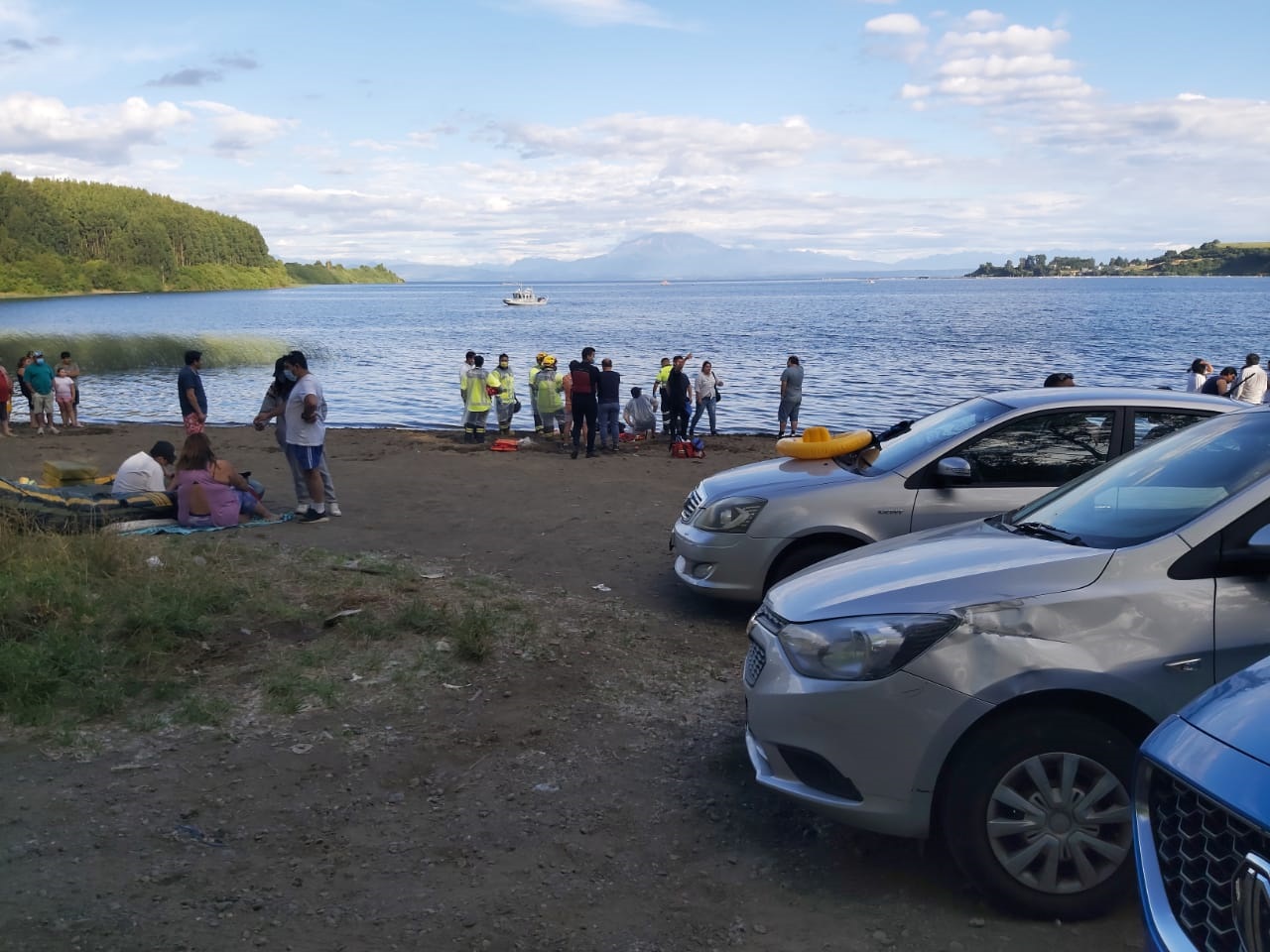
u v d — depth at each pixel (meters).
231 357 48.41
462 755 4.97
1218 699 2.49
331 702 5.49
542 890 3.80
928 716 3.61
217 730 5.11
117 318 109.69
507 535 10.46
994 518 4.92
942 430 7.15
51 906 3.47
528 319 104.19
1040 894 3.59
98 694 5.31
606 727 5.38
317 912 3.58
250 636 6.47
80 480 11.33
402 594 7.63
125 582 7.08
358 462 16.28
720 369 42.28
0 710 5.16
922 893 3.83
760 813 4.47
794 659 3.95
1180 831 2.31
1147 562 3.70
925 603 3.75
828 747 3.75
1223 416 4.70
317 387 10.80
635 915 3.65
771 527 7.01
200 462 10.37
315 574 8.12
